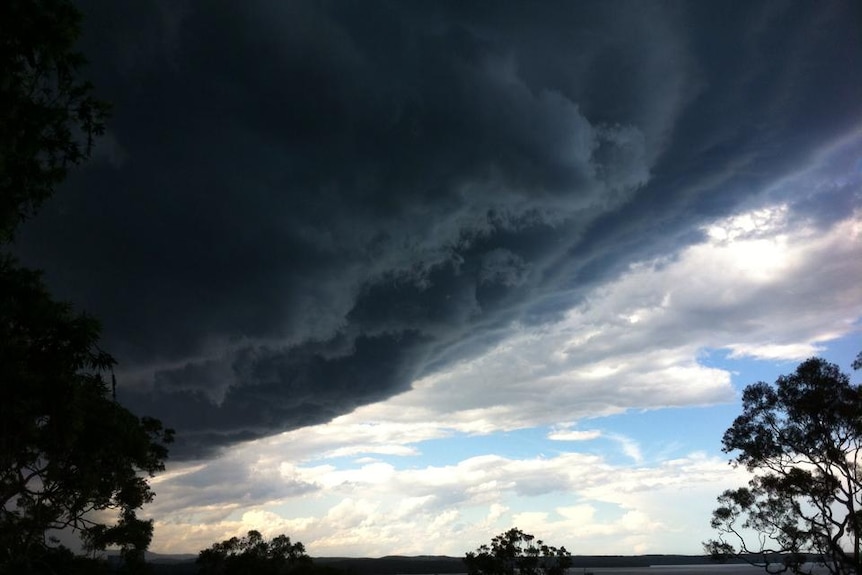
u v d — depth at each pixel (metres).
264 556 64.88
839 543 37.12
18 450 21.14
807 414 37.72
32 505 26.08
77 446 22.25
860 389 36.56
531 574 62.16
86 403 21.38
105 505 30.02
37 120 13.80
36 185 14.98
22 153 14.06
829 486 36.91
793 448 38.69
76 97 14.70
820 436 37.75
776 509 39.25
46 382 18.61
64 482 24.92
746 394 39.47
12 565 26.28
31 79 14.04
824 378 37.34
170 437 33.19
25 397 18.38
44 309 17.88
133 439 24.48
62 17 13.34
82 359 19.12
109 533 31.42
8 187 14.52
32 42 13.03
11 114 13.55
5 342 17.81
